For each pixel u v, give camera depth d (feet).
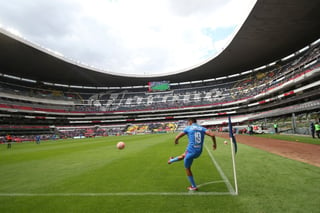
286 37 123.65
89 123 213.25
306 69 112.78
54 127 182.60
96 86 242.58
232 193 12.78
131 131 198.39
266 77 171.22
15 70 170.30
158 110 209.15
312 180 14.74
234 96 188.55
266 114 139.64
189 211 10.37
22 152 49.78
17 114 160.56
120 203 11.89
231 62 172.14
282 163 21.33
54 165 27.04
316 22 105.29
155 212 10.40
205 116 202.18
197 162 23.95
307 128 66.44
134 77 215.10
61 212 11.00
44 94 199.31
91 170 22.21
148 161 26.55
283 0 85.25
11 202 12.87
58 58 152.56
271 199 11.48
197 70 195.93
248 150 33.35
